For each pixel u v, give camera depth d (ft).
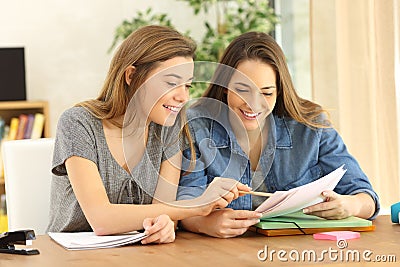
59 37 17.88
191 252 6.49
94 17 18.03
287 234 7.23
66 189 8.06
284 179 8.46
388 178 11.37
